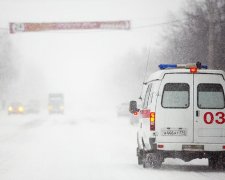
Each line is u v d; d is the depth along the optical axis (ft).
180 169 104.94
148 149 103.65
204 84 101.09
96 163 116.67
